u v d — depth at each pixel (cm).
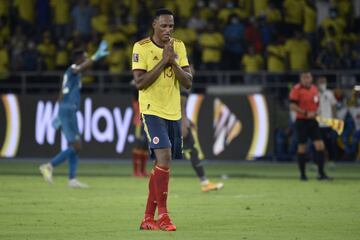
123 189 5869
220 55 9469
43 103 8481
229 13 9619
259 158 8206
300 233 3556
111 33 9681
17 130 8531
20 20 10369
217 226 3791
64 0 10244
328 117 7906
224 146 8231
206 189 5697
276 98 8388
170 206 4691
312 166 7969
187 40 9581
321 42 9406
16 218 4097
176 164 8681
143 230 3638
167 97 3659
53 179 6756
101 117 8381
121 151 8356
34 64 9694
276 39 9519
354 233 3566
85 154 8412
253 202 4925
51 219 4059
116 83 9438
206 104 8250
